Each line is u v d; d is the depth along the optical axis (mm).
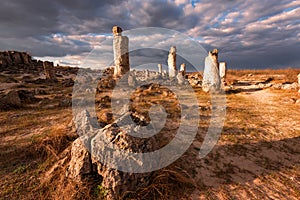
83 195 3590
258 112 10195
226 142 6406
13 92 11328
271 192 3979
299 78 14773
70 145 5230
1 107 10367
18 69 32719
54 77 26484
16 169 4633
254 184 4219
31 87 19734
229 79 27766
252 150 5844
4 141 6258
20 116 9266
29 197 3748
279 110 10500
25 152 5441
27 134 6875
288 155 5539
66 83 22281
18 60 38875
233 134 7086
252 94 16219
